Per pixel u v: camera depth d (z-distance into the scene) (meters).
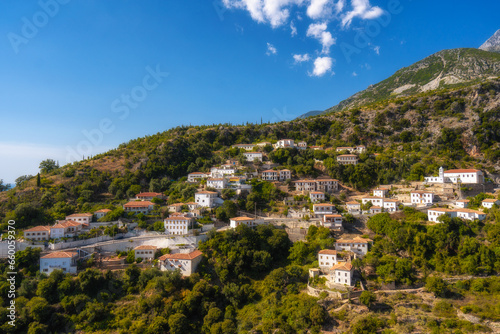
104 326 103.94
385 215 144.75
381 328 96.31
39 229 134.38
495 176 183.25
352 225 150.25
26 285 111.69
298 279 121.44
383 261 120.44
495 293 104.44
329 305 104.31
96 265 124.75
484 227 129.62
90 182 196.50
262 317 106.56
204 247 134.62
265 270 129.88
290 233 146.62
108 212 158.12
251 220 150.62
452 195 165.50
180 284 116.94
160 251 133.12
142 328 102.50
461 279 112.19
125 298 114.12
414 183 184.62
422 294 108.38
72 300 108.31
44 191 179.25
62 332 103.19
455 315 100.00
